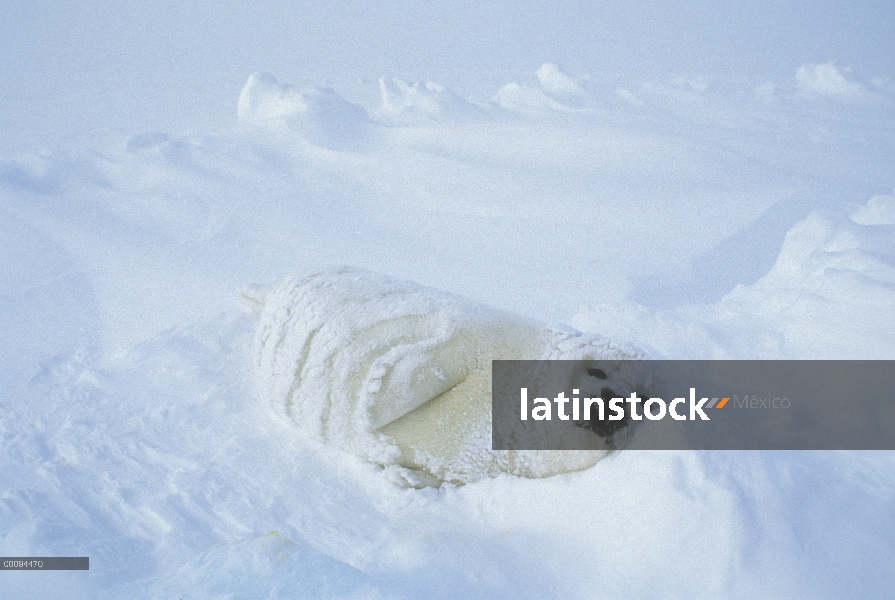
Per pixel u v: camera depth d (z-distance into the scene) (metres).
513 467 3.23
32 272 5.64
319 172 7.58
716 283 5.29
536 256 5.75
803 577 2.38
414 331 3.42
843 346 3.74
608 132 8.45
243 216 6.52
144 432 3.68
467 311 3.45
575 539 2.76
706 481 2.64
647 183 7.15
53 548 2.74
